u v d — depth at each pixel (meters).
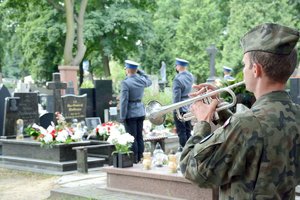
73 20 27.06
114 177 7.43
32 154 10.84
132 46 34.50
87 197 7.15
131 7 33.47
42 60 34.53
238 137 2.20
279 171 2.18
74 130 10.93
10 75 56.06
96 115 15.42
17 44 40.28
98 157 10.70
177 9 43.47
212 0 43.19
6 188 8.77
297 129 2.23
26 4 30.92
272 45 2.22
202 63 39.19
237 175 2.23
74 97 13.11
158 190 6.79
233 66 34.81
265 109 2.23
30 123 12.53
